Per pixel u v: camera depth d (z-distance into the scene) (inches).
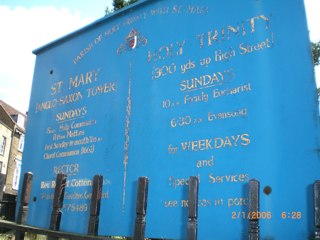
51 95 270.5
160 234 184.4
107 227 207.0
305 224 145.5
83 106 245.3
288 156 155.6
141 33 227.5
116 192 209.9
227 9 192.5
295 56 163.9
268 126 163.3
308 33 163.0
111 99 230.2
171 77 205.0
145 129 207.5
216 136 178.4
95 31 256.2
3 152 1266.0
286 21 170.4
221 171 172.2
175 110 197.6
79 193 227.9
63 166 243.4
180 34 208.5
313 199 144.6
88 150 232.4
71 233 208.1
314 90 155.7
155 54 216.4
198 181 173.0
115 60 236.7
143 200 180.4
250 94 172.1
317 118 152.1
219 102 181.6
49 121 264.7
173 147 192.7
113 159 217.3
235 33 185.8
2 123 1259.2
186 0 212.2
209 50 193.5
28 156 269.6
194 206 163.6
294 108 158.9
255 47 176.7
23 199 243.9
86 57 255.4
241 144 169.2
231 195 166.4
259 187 154.8
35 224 246.7
